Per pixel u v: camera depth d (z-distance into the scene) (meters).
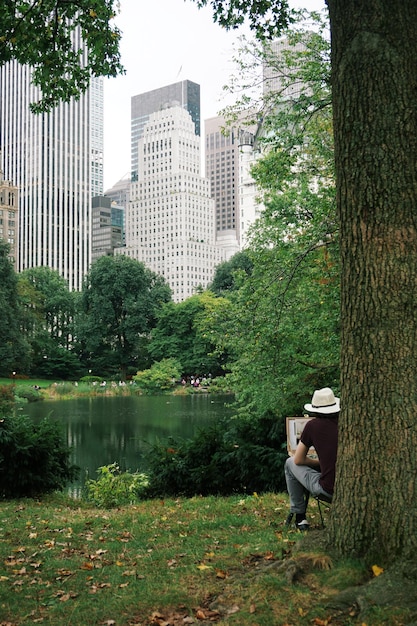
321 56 12.73
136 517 8.73
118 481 12.59
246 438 11.10
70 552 6.70
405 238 4.96
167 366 74.06
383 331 4.94
